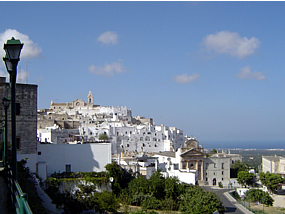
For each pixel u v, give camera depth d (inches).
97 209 2501.2
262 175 6333.7
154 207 3248.0
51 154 2851.9
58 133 6304.1
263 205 4591.5
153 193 3425.2
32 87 2650.1
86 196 2598.4
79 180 2714.1
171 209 3284.9
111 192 2790.4
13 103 989.2
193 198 3378.4
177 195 3533.5
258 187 6565.0
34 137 2645.2
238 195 5511.8
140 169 4065.0
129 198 3277.6
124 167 3941.9
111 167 3002.0
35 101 2659.9
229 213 4109.3
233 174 7081.7
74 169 2913.4
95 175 2864.2
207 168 6387.8
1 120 2487.7
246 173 6422.2
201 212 3198.8
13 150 1000.9
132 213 2751.0
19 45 916.0
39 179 2449.6
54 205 2252.7
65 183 2637.8
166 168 4640.8
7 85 2532.0
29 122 2625.5
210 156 6801.2
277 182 6097.4
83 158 2955.2
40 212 1582.2
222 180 6461.6
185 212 3196.4
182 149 6156.5
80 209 2412.6
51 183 2559.1
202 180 6210.6
